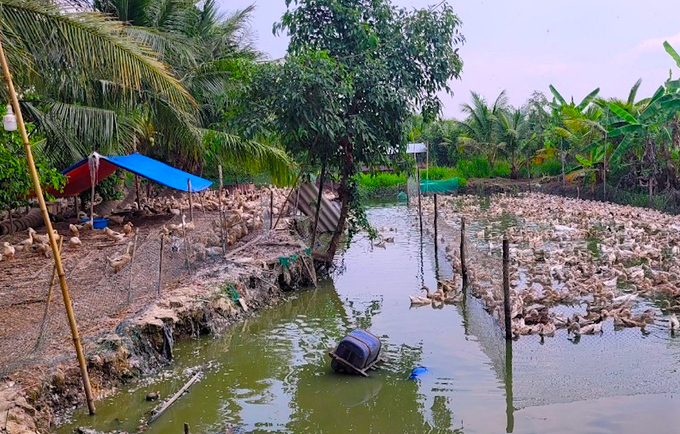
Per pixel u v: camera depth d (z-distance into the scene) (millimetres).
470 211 33812
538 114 53438
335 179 19062
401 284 16938
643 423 7980
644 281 14766
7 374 8164
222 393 9422
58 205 25062
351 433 8141
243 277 14023
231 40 29688
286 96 15227
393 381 9852
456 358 10773
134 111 21031
